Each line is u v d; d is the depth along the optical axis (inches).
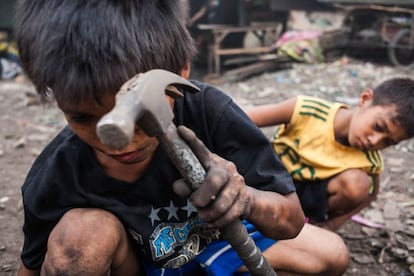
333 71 299.9
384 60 335.0
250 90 274.5
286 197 57.9
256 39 375.9
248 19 375.6
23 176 136.0
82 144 56.9
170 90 41.6
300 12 366.0
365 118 87.4
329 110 93.0
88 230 52.1
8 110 230.1
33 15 43.7
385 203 114.9
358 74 290.4
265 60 331.6
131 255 59.6
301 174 93.5
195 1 385.7
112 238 53.1
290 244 67.5
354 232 102.3
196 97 58.4
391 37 322.0
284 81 286.0
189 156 41.6
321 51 331.6
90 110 42.6
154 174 56.5
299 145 93.8
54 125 199.0
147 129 37.7
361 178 89.7
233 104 60.1
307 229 70.5
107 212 55.7
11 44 363.9
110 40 41.1
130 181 56.8
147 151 47.6
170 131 40.9
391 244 96.1
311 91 256.7
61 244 51.2
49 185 56.9
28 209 58.4
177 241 60.0
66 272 50.4
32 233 59.6
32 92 261.9
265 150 59.6
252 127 59.2
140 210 57.6
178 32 46.9
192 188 42.7
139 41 42.5
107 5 42.1
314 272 68.6
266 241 66.7
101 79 40.6
